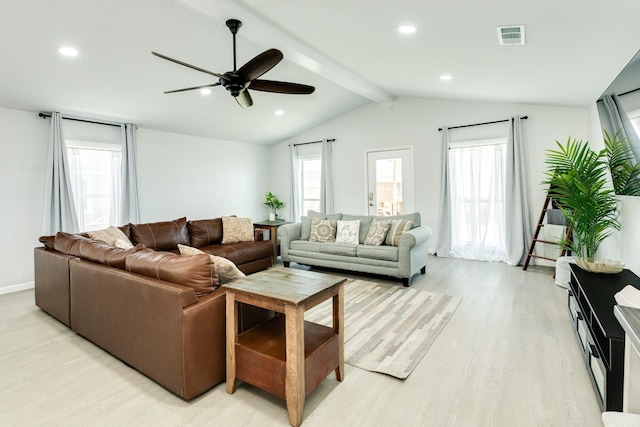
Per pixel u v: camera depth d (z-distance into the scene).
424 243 4.37
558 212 4.38
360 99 5.84
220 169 6.29
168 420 1.66
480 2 2.12
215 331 1.90
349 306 3.22
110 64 3.29
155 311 1.88
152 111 4.54
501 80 3.80
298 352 1.58
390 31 2.85
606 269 2.51
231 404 1.79
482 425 1.59
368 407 1.75
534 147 4.75
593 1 1.87
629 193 2.55
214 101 4.63
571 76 3.19
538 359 2.19
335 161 6.61
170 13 2.74
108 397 1.85
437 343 2.44
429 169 5.66
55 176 4.04
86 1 2.45
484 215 5.19
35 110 3.97
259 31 2.89
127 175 4.78
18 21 2.53
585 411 1.68
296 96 5.15
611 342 1.54
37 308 3.34
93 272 2.37
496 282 3.99
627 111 2.50
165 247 4.12
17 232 3.93
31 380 2.03
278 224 5.89
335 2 2.46
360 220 4.71
